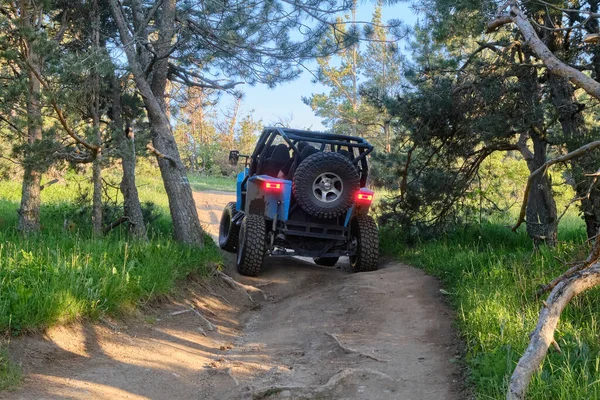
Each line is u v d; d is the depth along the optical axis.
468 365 5.33
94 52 8.14
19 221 8.63
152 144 10.20
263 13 10.40
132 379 5.21
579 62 9.22
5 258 6.59
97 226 9.56
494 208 11.80
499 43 9.21
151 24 11.68
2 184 17.44
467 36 9.45
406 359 5.77
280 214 10.05
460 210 11.70
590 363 4.86
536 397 4.28
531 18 8.66
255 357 6.21
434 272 9.04
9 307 5.49
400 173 11.26
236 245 12.16
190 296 8.08
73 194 16.20
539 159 9.37
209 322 7.39
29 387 4.62
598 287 6.32
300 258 12.49
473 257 8.75
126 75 10.15
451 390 4.99
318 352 6.18
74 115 7.93
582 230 11.78
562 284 5.00
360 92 11.25
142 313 6.95
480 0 8.43
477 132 9.34
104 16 11.29
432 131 10.28
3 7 8.16
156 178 29.73
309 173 9.55
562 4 8.30
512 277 7.32
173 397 5.04
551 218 9.17
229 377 5.55
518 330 5.55
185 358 6.02
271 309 8.52
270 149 10.82
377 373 5.36
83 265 6.92
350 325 6.93
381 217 11.70
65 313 5.81
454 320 6.63
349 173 9.64
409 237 11.59
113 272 6.79
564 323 5.79
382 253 11.63
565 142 8.26
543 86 9.45
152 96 10.08
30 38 7.25
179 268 8.38
